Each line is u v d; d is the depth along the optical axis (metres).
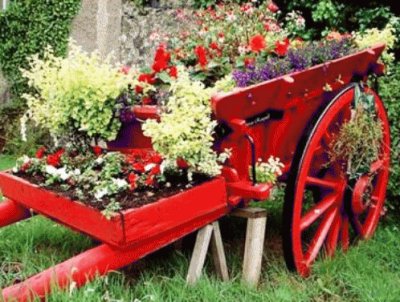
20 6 8.66
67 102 3.80
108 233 3.23
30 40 8.71
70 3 8.54
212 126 3.37
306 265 3.98
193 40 4.65
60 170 3.72
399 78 5.27
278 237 4.72
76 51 3.88
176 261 3.97
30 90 8.71
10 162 7.70
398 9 7.24
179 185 3.55
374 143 4.25
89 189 3.53
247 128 3.53
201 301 3.53
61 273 3.18
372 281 3.86
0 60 8.77
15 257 4.09
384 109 4.59
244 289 3.70
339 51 4.25
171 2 7.82
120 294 3.47
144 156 3.84
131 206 3.26
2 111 8.60
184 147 3.33
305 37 7.36
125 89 3.84
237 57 4.26
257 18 4.97
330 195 4.26
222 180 3.63
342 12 7.20
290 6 7.44
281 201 5.32
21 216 4.06
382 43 4.60
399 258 4.31
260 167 3.73
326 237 4.31
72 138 4.02
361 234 4.53
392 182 4.90
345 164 4.21
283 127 3.99
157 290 3.53
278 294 3.64
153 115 3.72
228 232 4.68
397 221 5.02
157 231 3.32
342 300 3.76
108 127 3.85
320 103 4.27
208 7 6.90
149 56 7.85
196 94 3.47
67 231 4.56
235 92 3.37
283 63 3.87
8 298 3.06
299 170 3.85
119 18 8.20
